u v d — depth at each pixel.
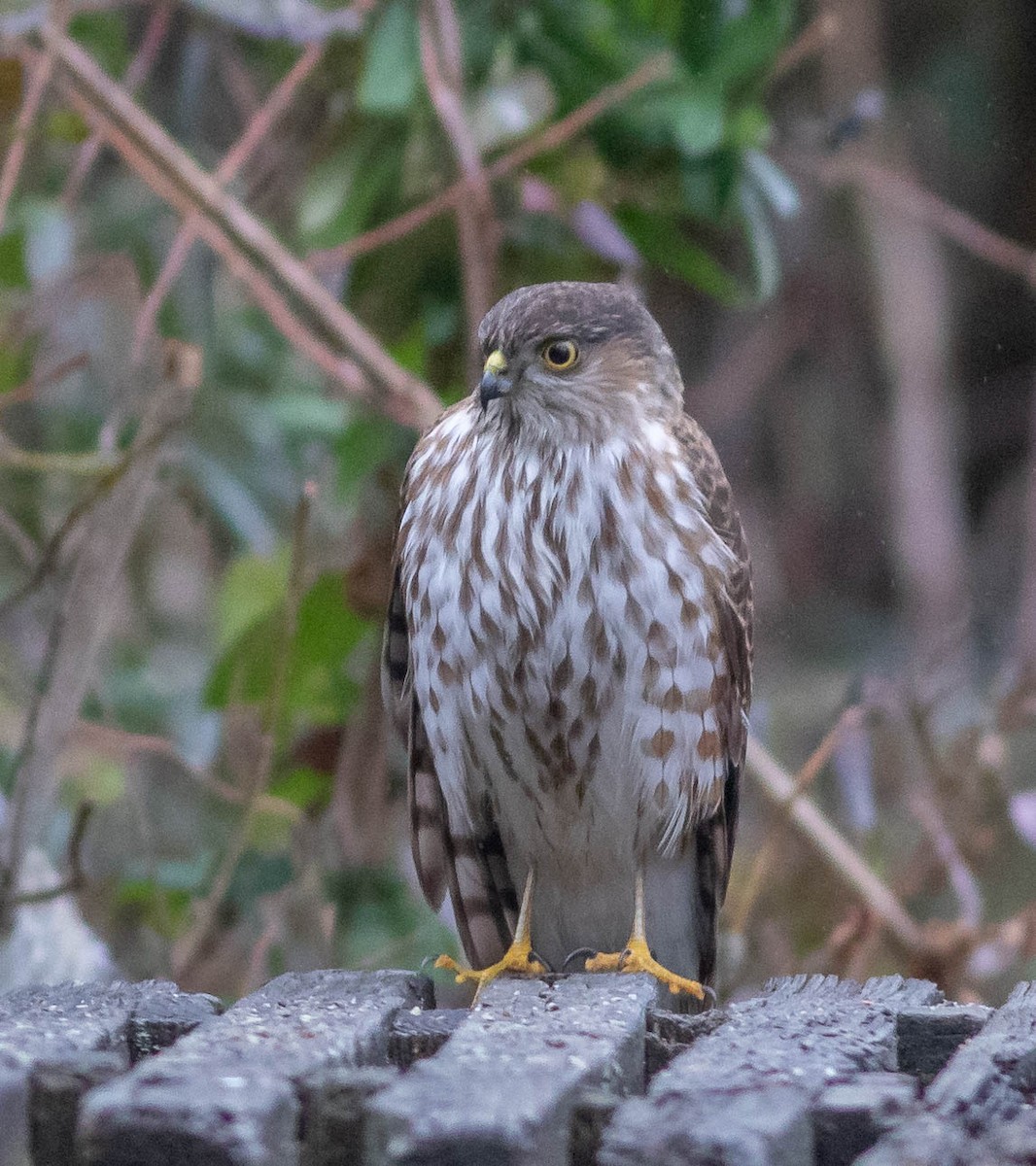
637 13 10.23
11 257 10.17
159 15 10.40
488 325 7.61
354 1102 4.46
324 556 10.83
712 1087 4.59
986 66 22.44
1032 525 18.81
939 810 10.64
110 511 8.45
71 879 8.32
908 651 20.80
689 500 7.57
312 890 9.45
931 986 5.79
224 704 9.65
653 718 7.57
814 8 18.11
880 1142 4.39
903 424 22.16
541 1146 4.24
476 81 10.20
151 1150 4.18
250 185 11.28
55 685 8.42
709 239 12.59
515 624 7.52
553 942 8.23
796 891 10.55
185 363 8.49
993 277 23.41
